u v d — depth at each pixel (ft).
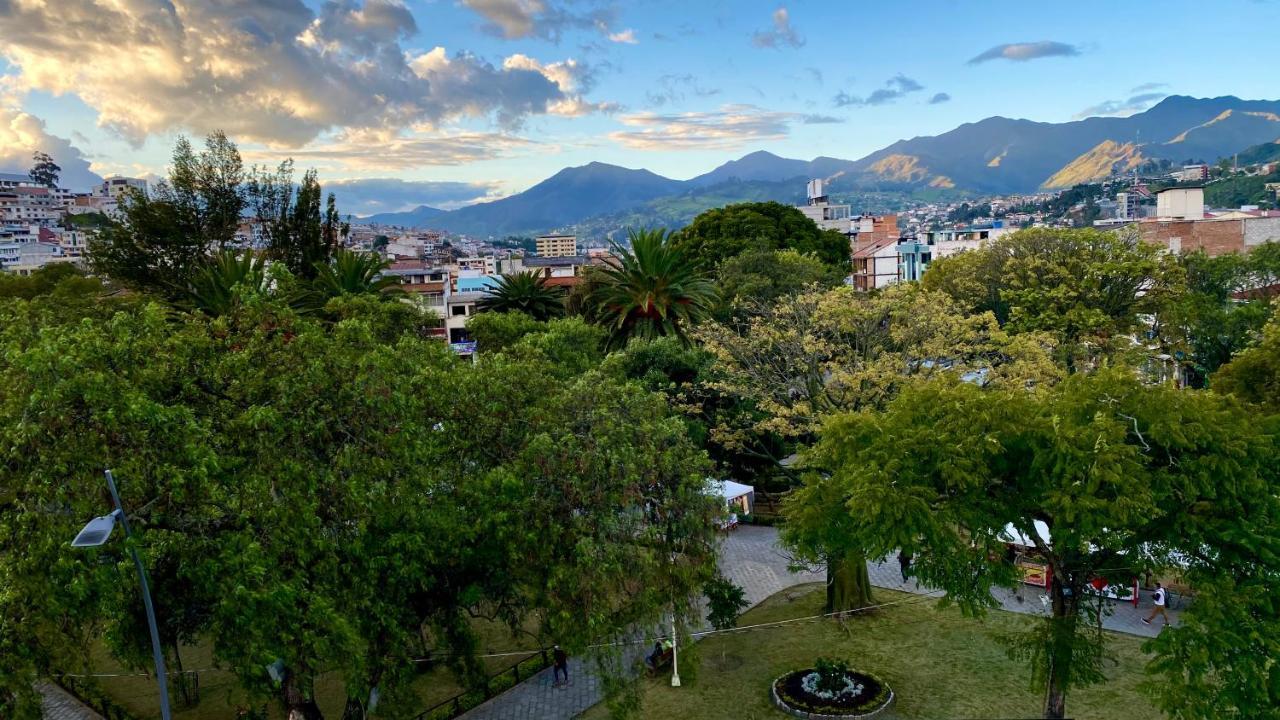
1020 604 93.25
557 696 79.97
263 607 51.55
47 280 192.75
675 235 264.93
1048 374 93.76
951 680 76.54
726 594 88.28
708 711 74.13
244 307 67.21
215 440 55.62
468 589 68.03
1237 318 150.30
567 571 60.70
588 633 61.72
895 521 58.44
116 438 53.62
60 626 54.70
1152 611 88.84
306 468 57.47
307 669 56.95
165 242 197.26
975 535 61.05
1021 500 60.64
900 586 100.68
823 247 262.47
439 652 77.87
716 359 130.82
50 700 85.25
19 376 57.00
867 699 72.79
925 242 379.76
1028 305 161.17
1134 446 54.95
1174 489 55.72
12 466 53.88
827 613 93.61
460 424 69.00
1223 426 56.59
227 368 61.26
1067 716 68.95
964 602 60.85
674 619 70.74
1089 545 61.62
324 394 61.46
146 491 53.98
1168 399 58.03
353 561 58.44
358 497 55.83
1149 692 55.67
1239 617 52.03
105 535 44.57
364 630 60.03
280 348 64.18
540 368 78.28
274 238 217.56
